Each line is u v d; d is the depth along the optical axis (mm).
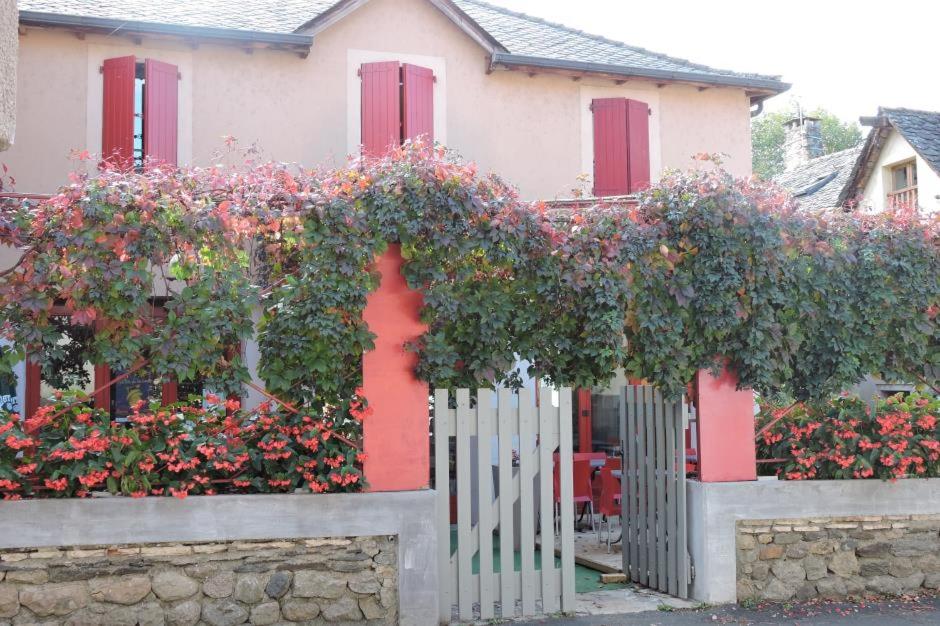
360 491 5902
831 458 6945
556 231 6234
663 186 6750
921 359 7152
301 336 5805
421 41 11984
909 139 16297
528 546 6477
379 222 5852
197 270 5641
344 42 11633
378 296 6047
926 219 7168
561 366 6516
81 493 5410
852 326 6906
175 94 10820
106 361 5477
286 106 11289
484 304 6105
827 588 6859
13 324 5422
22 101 10344
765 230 6586
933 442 7012
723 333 6594
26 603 5254
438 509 6223
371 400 5980
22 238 5395
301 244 5789
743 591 6730
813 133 26875
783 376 7012
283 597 5660
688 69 13477
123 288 5352
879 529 7020
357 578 5789
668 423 7059
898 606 6715
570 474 6602
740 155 13375
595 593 7156
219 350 5715
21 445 5207
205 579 5531
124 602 5387
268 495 5660
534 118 12430
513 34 13641
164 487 5582
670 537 7023
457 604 6355
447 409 6281
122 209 5457
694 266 6656
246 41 10914
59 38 10539
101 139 10578
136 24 10430
